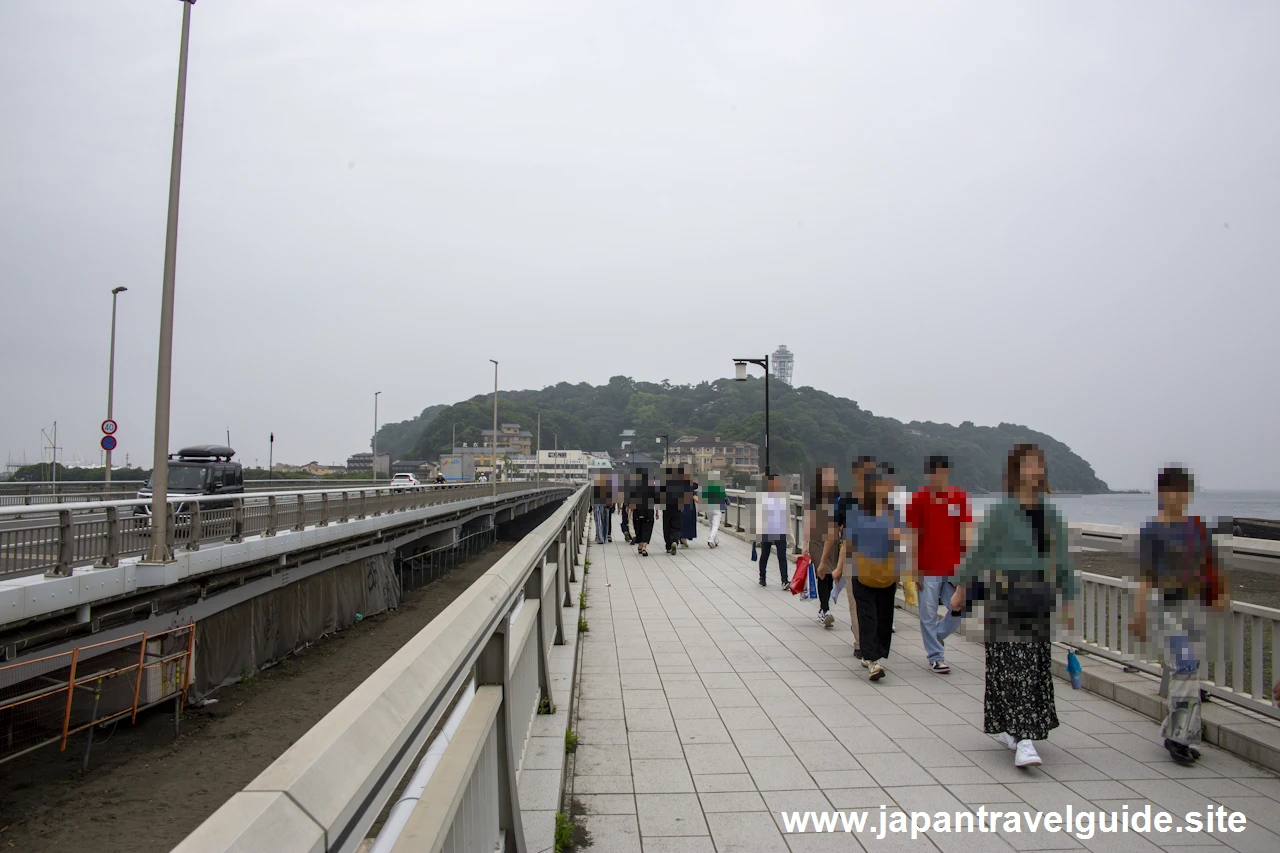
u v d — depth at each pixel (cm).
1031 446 501
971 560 499
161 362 1334
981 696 645
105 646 1140
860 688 670
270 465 7144
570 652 687
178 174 1452
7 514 961
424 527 3006
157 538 1250
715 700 634
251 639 1576
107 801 994
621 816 415
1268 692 526
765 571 1283
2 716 1002
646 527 1788
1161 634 493
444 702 196
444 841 175
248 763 1135
